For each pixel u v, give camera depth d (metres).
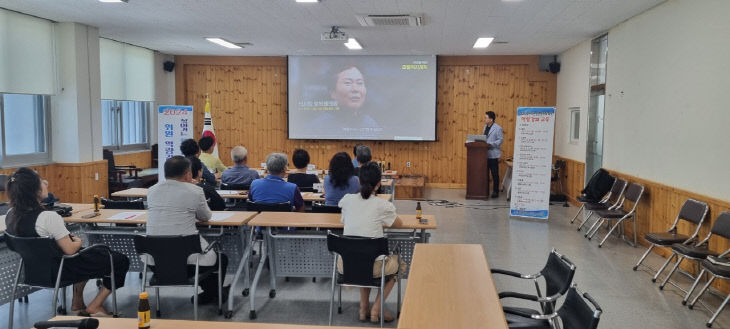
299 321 4.07
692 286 4.54
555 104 11.10
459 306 2.29
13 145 7.54
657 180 6.19
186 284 3.70
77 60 7.90
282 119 11.83
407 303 2.32
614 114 7.63
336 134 11.58
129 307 4.30
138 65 10.48
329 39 8.12
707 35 5.11
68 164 7.96
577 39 8.95
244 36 9.02
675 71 5.77
